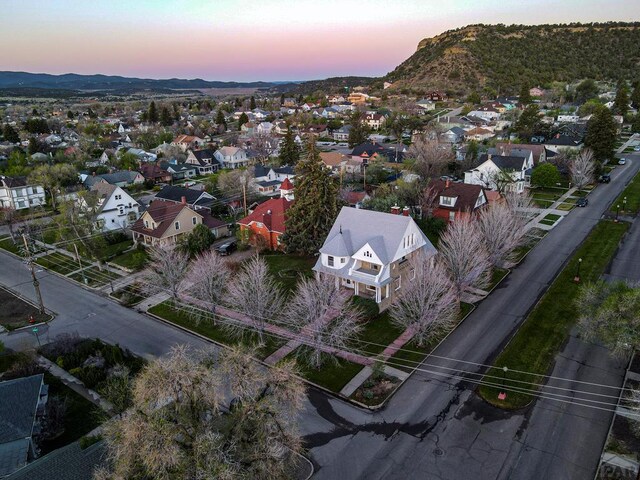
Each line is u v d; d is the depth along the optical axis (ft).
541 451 84.23
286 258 180.86
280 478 65.41
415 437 89.04
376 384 104.88
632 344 87.97
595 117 309.42
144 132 525.75
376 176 286.46
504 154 281.95
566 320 126.72
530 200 207.41
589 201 233.55
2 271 185.16
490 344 118.01
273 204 198.18
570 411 94.07
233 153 374.02
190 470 58.65
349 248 140.05
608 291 100.01
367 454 85.46
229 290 125.59
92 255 179.32
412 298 116.47
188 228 201.16
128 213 232.32
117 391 91.30
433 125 408.67
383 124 530.27
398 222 136.98
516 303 137.28
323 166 180.96
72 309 150.92
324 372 110.42
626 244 177.58
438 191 207.62
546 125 388.16
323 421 94.38
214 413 67.72
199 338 129.59
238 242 196.03
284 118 647.15
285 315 127.65
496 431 89.66
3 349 122.42
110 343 128.77
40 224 219.41
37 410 96.32
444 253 140.15
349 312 119.24
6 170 343.26
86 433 94.17
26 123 559.38
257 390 69.67
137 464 60.39
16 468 79.51
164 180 334.24
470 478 79.20
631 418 86.17
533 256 170.19
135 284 165.37
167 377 65.67
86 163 375.86
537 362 109.91
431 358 113.50
